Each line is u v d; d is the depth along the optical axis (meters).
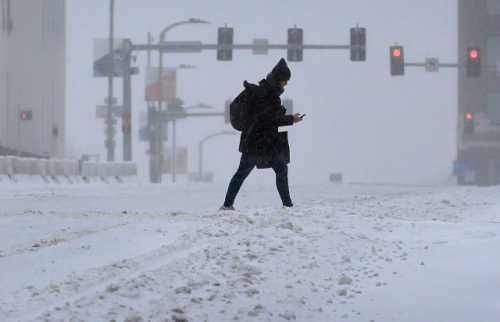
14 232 21.80
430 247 18.91
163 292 12.92
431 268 16.06
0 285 14.05
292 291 13.31
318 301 12.73
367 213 26.16
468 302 12.73
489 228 21.34
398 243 19.92
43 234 21.41
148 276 13.91
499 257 16.62
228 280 13.94
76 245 18.62
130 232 20.89
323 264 16.33
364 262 16.98
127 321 10.35
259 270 14.98
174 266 15.19
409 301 12.83
